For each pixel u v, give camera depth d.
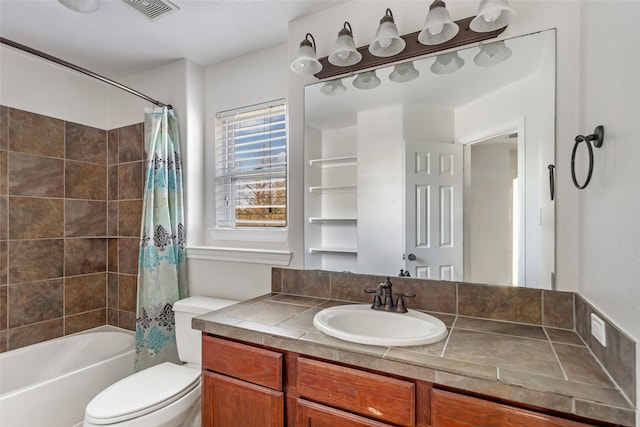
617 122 0.83
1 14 1.72
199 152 2.31
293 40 1.78
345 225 1.67
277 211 2.13
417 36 1.46
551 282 1.24
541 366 0.89
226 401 1.25
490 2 1.14
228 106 2.27
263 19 1.79
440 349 1.02
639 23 0.71
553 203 1.24
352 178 1.66
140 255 2.06
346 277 1.63
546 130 1.26
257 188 2.20
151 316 2.04
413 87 1.52
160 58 2.24
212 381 1.29
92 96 2.52
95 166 2.54
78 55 2.19
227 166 2.30
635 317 0.71
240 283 1.99
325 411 1.05
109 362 1.99
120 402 1.39
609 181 0.88
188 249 2.19
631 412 0.70
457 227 1.43
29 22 1.80
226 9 1.69
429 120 1.49
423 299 1.46
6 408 1.54
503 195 1.34
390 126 1.57
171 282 2.10
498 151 1.35
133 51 2.14
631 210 0.74
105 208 2.61
